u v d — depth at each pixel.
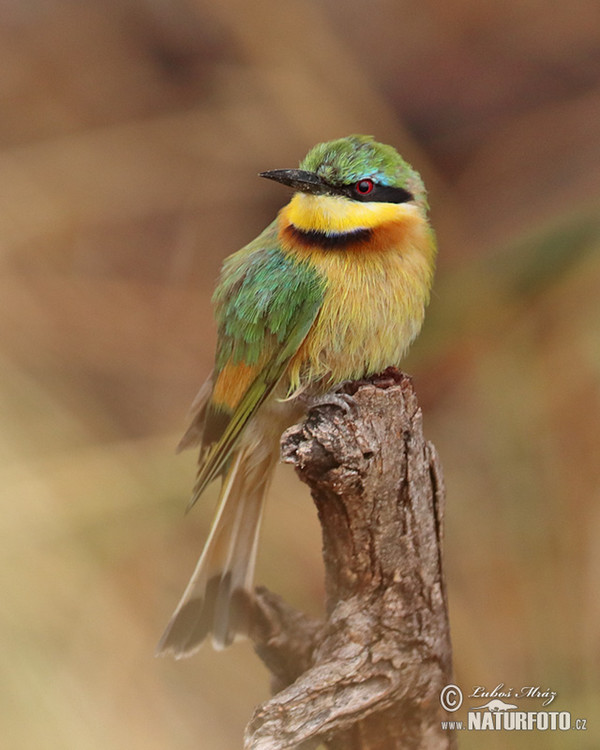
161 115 15.59
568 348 12.70
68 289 13.77
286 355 8.34
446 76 16.61
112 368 13.46
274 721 6.71
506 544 11.99
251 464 8.52
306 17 14.85
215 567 8.23
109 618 9.56
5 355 11.96
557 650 11.13
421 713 7.08
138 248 14.68
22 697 8.43
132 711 9.31
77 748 8.36
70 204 14.65
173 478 10.82
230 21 14.98
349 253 8.36
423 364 13.05
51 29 16.36
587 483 12.12
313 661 7.23
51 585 9.29
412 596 6.95
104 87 15.96
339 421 6.61
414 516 6.82
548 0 16.88
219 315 8.74
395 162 8.64
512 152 15.88
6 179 14.44
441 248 14.65
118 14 16.30
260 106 15.00
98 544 9.98
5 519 9.43
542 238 12.84
